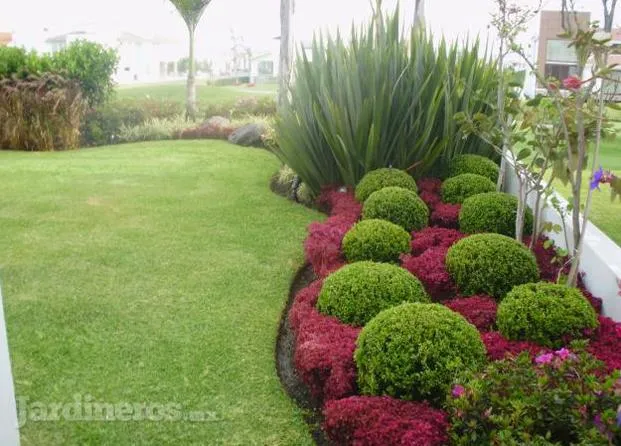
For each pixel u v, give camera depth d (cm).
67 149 1119
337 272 370
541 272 413
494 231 490
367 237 436
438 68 658
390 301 340
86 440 274
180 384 321
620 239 555
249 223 621
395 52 641
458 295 384
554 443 206
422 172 653
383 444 235
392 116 641
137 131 1250
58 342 362
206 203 698
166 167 909
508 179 630
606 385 203
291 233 591
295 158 674
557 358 229
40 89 1100
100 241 552
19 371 329
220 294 440
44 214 639
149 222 616
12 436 214
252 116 1383
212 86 2439
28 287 443
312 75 667
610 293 358
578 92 339
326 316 348
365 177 602
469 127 480
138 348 357
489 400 220
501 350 299
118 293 436
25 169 877
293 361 354
